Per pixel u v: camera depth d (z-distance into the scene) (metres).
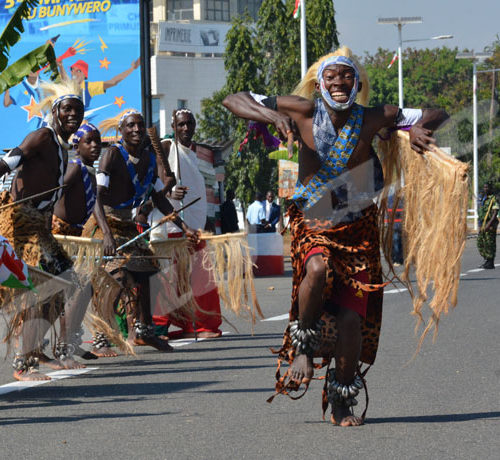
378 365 10.84
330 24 33.78
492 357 11.25
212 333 13.84
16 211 9.80
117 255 11.98
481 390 9.20
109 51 34.19
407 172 7.60
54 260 9.91
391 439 7.22
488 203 25.75
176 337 13.95
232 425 7.88
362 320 7.75
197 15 98.44
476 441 7.12
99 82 34.41
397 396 8.98
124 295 12.46
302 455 6.80
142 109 34.41
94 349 12.23
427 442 7.11
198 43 79.00
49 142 9.91
